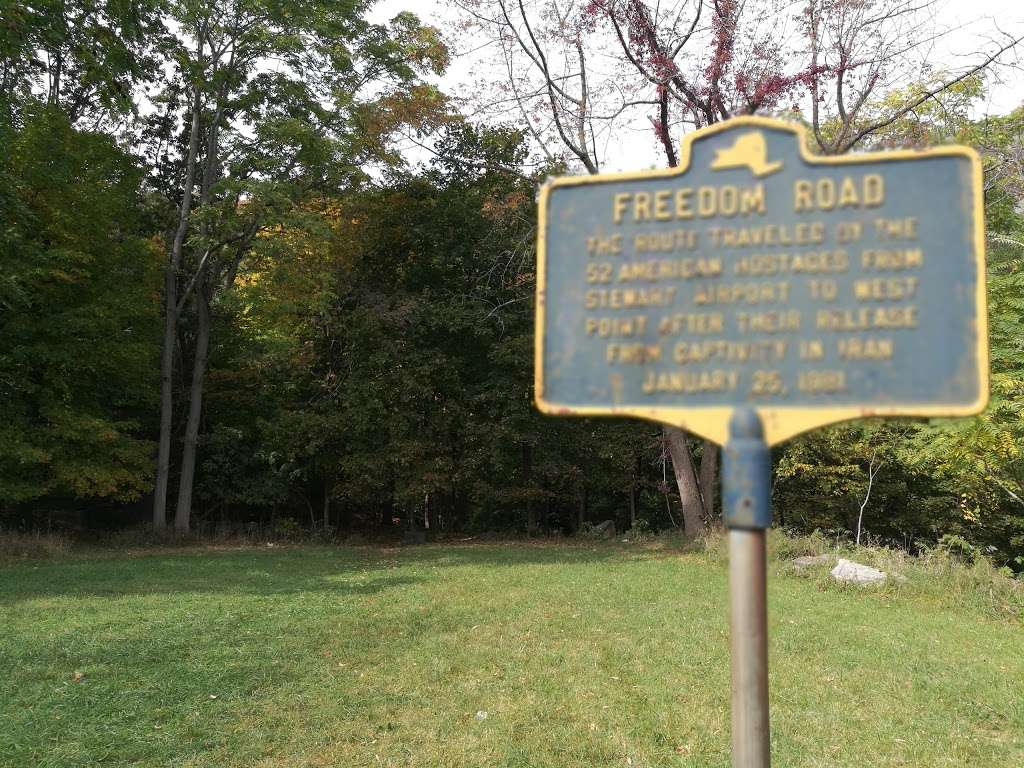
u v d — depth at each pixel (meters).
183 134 26.09
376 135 25.81
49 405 20.72
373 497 26.58
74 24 17.44
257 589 13.54
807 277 3.81
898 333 3.68
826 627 10.48
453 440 26.53
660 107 21.03
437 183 27.72
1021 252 14.24
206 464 26.59
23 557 18.02
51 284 20.89
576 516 30.91
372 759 5.86
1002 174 16.50
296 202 24.84
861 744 6.22
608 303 3.99
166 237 25.97
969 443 13.04
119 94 17.62
